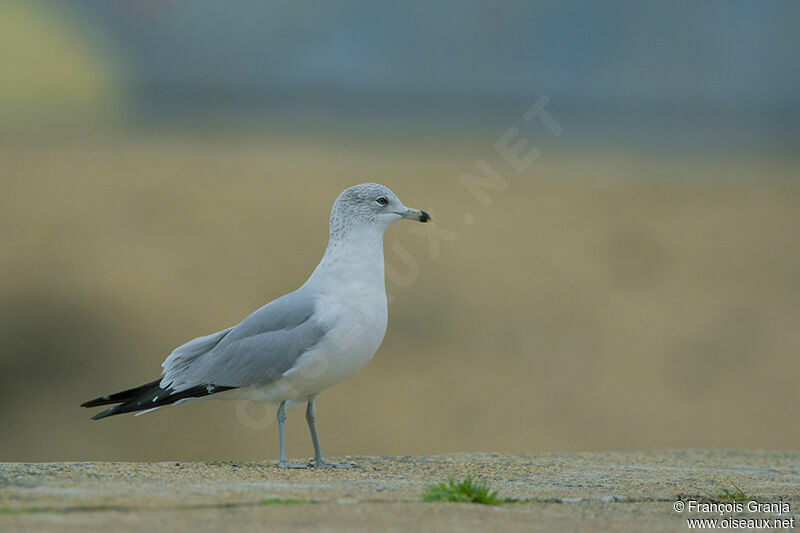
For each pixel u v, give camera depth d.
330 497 5.96
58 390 16.14
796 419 16.39
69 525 5.06
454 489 6.24
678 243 23.80
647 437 15.65
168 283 19.72
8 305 18.39
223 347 7.98
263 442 14.91
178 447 14.74
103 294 19.09
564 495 6.64
